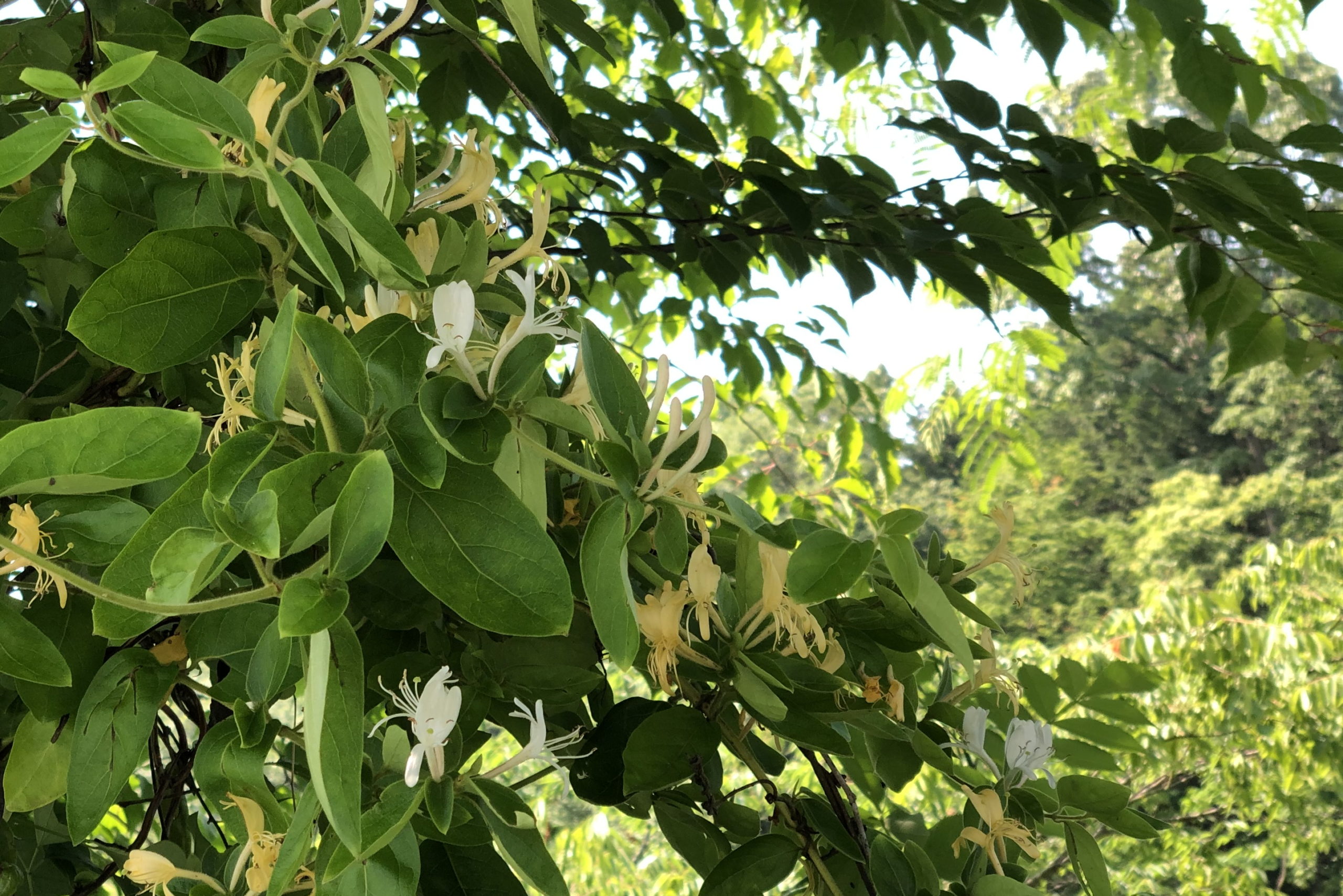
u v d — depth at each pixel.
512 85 0.88
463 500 0.48
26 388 0.71
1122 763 3.88
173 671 0.56
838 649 0.66
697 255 1.33
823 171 1.18
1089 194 1.17
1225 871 4.16
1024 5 1.10
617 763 0.65
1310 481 9.84
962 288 1.17
